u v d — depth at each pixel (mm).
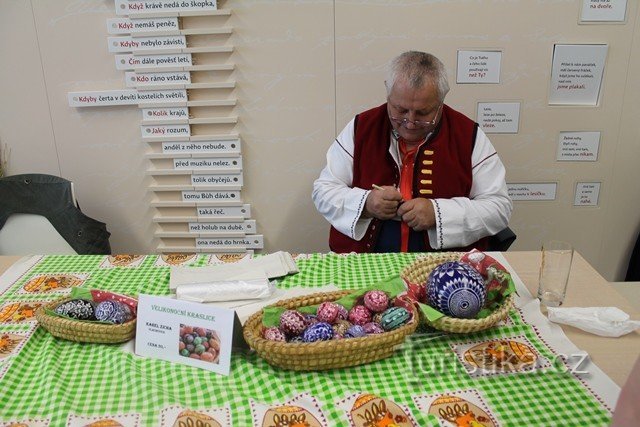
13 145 2227
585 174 2213
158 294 1264
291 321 980
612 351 1006
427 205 1609
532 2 1975
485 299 1085
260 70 2088
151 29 2023
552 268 1198
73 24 2047
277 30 2033
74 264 1449
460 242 1644
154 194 2301
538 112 2119
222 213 2303
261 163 2227
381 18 2008
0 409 879
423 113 1552
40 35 2061
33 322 1133
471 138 1727
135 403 887
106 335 1042
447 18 2002
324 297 1096
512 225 2303
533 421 832
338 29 2027
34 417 860
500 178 1742
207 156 2199
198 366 980
